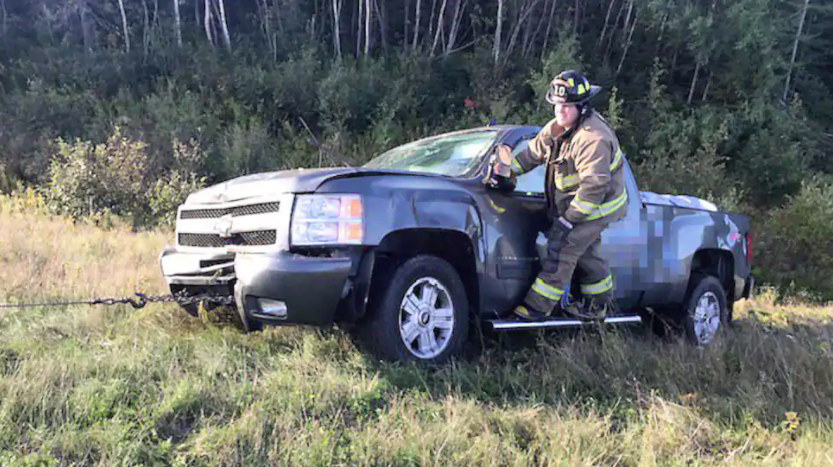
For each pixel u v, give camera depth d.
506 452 2.79
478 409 3.23
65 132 18.39
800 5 34.03
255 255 3.60
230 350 3.91
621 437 3.10
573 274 4.63
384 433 2.86
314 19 30.80
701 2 31.95
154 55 24.78
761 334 5.19
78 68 22.72
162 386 3.24
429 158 4.79
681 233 5.48
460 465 2.65
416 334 3.87
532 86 23.91
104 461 2.48
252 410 2.94
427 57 27.12
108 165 13.39
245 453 2.64
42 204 12.19
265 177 3.95
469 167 4.41
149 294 5.47
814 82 34.78
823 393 3.82
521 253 4.34
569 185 4.27
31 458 2.44
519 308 4.29
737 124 26.31
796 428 3.30
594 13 34.19
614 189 4.27
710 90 29.33
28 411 2.80
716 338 4.97
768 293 12.51
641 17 31.14
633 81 28.73
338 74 22.31
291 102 21.78
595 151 4.11
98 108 19.38
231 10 33.16
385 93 23.52
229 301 3.86
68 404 2.90
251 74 22.73
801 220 19.80
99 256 7.35
